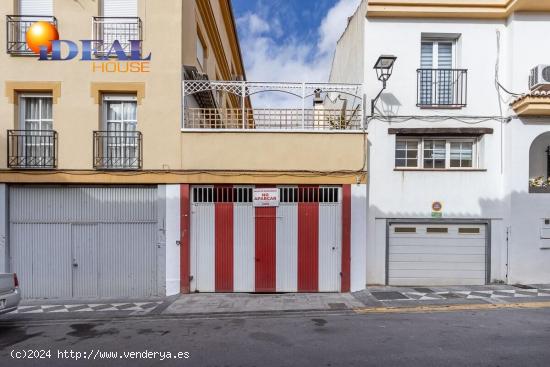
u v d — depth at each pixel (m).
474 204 9.41
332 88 9.14
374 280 9.35
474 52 9.54
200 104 10.50
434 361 4.80
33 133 8.70
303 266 8.82
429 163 9.69
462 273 9.40
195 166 8.70
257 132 8.73
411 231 9.43
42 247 8.66
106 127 8.86
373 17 9.54
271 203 8.77
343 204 8.80
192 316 7.07
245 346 5.41
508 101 9.34
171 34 8.72
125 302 8.11
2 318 7.02
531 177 9.88
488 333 5.83
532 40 9.30
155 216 8.73
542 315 6.80
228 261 8.80
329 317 6.87
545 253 9.22
